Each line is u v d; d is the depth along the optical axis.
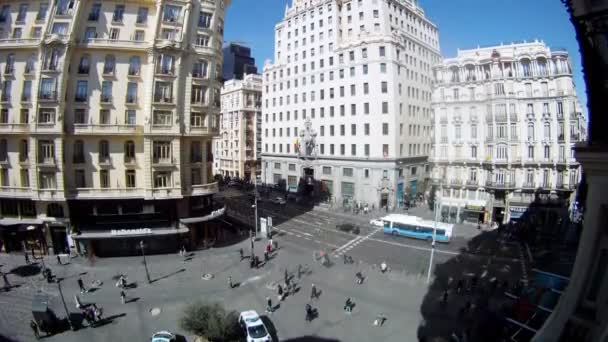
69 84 39.78
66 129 39.59
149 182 41.09
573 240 44.12
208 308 25.83
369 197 71.31
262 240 50.91
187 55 42.75
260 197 83.62
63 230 41.66
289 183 90.62
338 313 29.61
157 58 40.88
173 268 39.56
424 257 43.53
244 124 106.31
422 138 78.38
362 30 74.56
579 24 8.12
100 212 41.81
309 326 27.47
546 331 9.90
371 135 70.06
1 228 41.66
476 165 37.59
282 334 26.31
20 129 39.50
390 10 75.75
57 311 29.52
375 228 57.44
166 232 41.88
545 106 35.78
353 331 26.73
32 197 39.78
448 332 26.23
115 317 28.83
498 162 37.12
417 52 78.62
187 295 33.00
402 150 70.75
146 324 27.83
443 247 46.94
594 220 9.13
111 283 35.31
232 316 26.06
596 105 8.45
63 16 39.47
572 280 9.72
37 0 40.59
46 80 38.97
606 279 8.73
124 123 41.16
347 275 38.19
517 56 35.88
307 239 51.62
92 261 40.78
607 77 7.99
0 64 40.34
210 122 45.53
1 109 40.25
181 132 42.41
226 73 158.38
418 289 34.34
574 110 36.06
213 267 40.12
